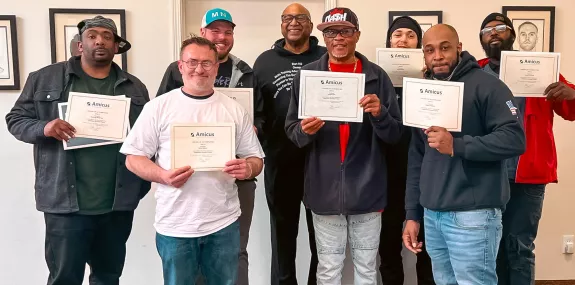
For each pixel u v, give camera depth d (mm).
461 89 1621
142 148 1633
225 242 1678
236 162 1607
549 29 2779
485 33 2211
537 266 2924
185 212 1615
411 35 2455
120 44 2160
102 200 1967
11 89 2605
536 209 2150
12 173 2650
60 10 2592
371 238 2006
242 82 2223
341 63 2012
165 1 2674
